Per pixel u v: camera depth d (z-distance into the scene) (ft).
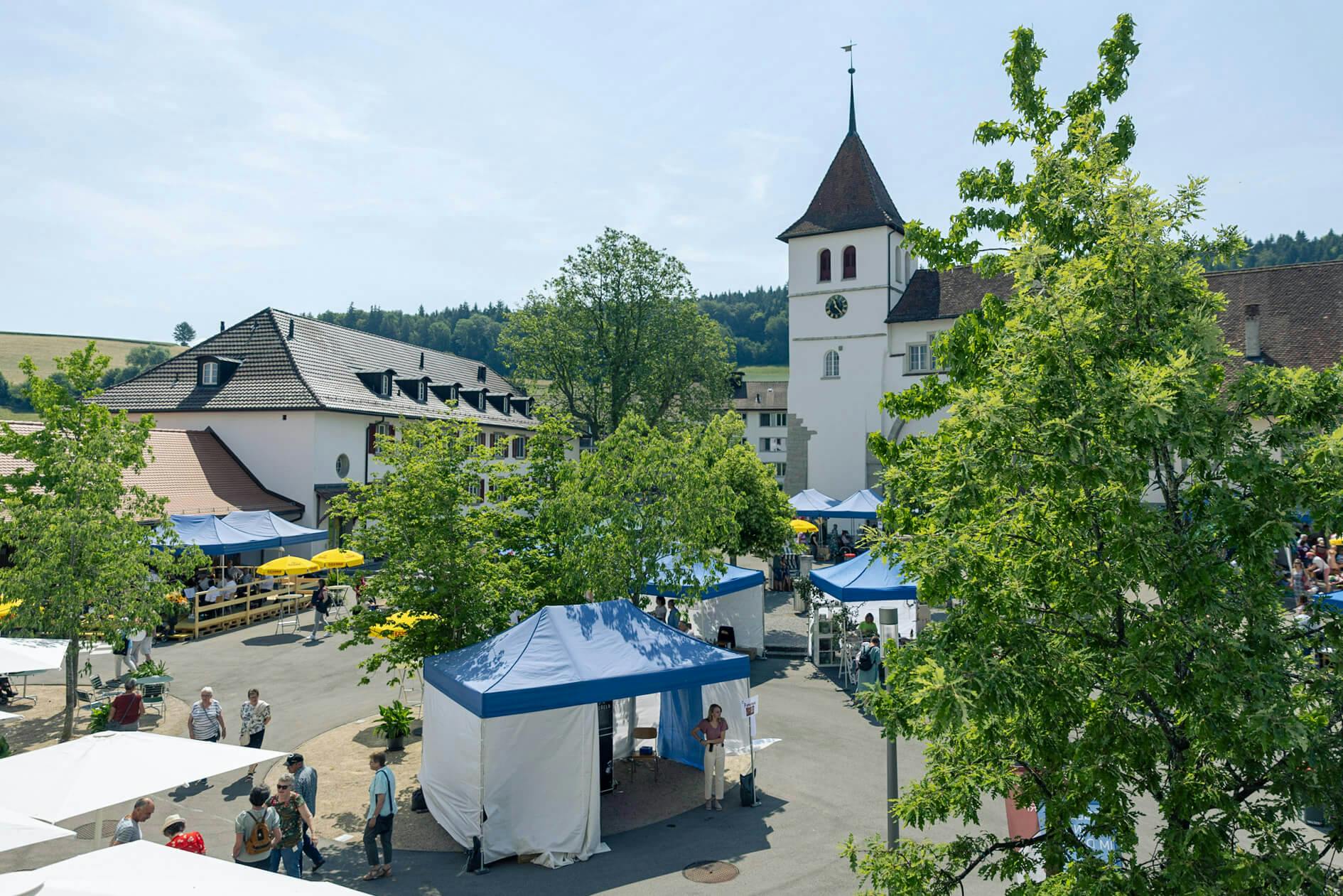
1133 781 17.94
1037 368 17.58
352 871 35.06
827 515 112.47
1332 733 16.17
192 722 45.16
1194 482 17.49
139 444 59.00
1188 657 16.61
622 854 36.68
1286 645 16.57
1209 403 16.44
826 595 72.13
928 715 18.94
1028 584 17.92
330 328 148.56
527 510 54.08
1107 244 19.11
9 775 27.81
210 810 41.78
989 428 16.61
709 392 180.86
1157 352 17.38
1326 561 68.64
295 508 118.32
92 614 53.26
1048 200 23.90
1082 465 15.90
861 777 45.57
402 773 46.80
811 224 144.05
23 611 51.52
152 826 39.68
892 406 26.20
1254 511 15.65
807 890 32.96
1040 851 18.94
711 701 48.65
